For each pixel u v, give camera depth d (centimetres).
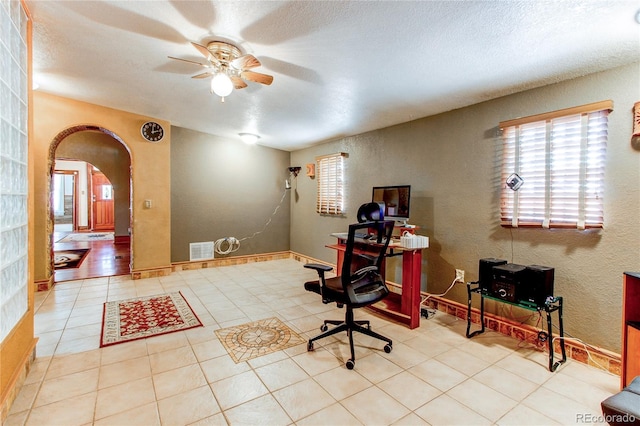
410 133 354
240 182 538
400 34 189
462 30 180
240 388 189
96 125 396
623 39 178
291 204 595
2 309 164
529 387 193
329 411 169
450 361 224
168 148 450
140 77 296
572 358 227
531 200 249
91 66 274
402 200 329
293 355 230
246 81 282
